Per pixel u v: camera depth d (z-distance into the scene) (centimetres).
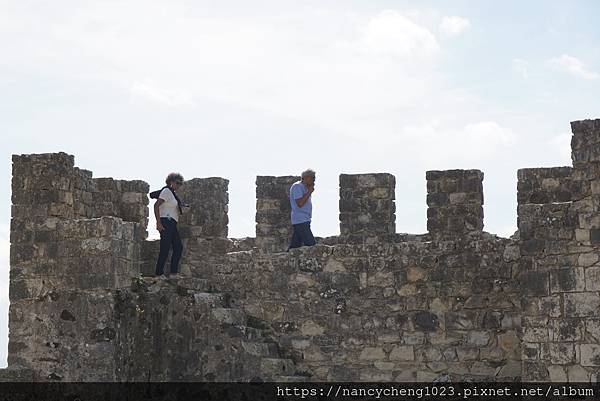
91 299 2594
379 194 2977
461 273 2584
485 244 2577
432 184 2989
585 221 2375
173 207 2812
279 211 3116
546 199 2988
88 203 2830
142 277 2709
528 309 2411
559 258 2391
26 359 2633
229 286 2741
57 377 2600
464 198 2966
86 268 2611
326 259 2675
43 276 2648
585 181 2381
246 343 2583
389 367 2614
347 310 2648
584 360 2356
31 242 2669
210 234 2922
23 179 2708
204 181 2934
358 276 2650
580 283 2369
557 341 2381
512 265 2553
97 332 2580
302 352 2669
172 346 2622
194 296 2620
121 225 2634
